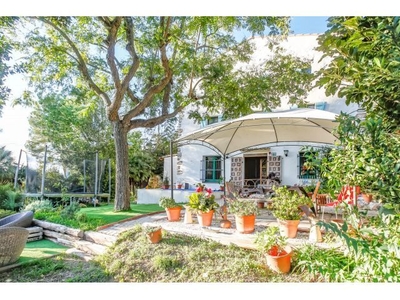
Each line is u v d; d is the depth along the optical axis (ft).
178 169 58.03
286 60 40.73
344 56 10.28
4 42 31.65
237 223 21.31
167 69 37.27
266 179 48.14
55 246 25.32
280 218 20.01
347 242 9.45
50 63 38.68
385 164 8.01
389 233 9.05
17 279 18.12
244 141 36.94
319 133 30.32
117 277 17.69
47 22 30.19
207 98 40.60
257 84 38.88
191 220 25.62
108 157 69.51
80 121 66.74
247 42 40.68
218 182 53.06
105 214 32.45
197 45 40.01
